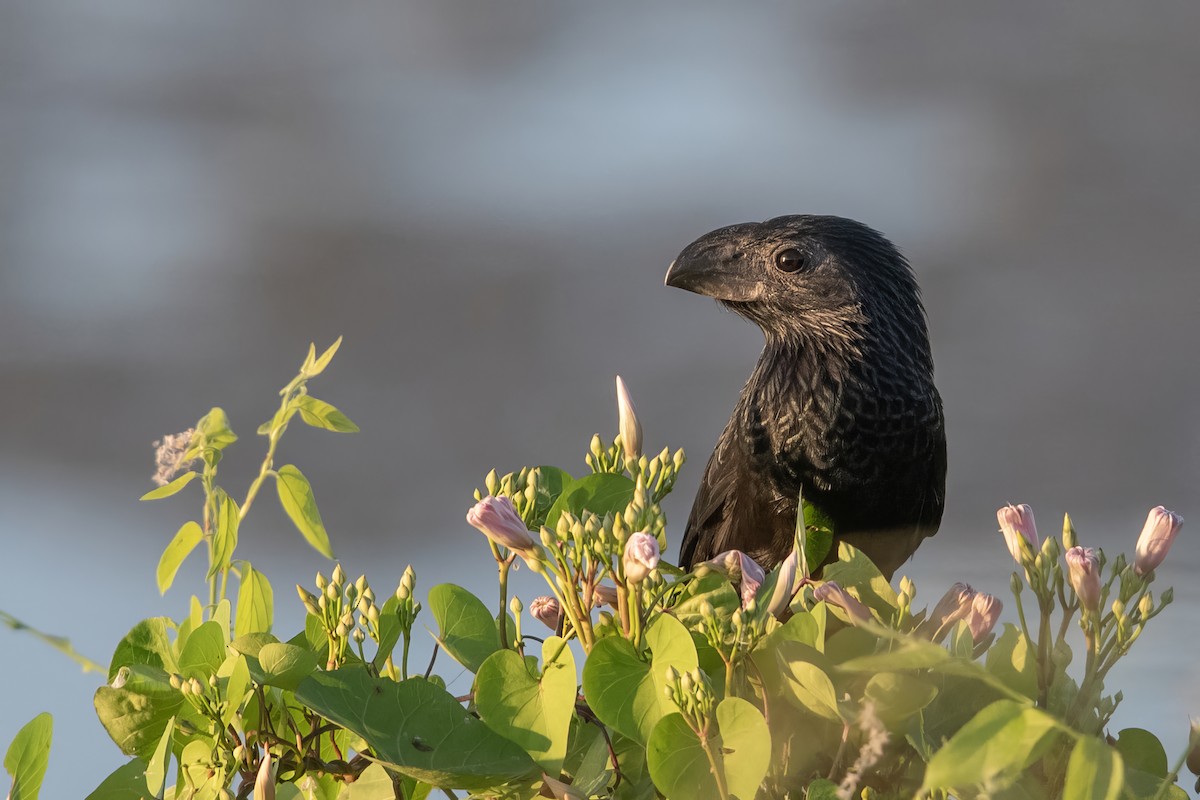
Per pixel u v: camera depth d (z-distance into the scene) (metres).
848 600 2.86
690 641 2.71
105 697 2.82
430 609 2.99
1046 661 2.81
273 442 3.42
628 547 2.75
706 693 2.60
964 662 2.20
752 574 3.00
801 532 3.10
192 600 3.29
